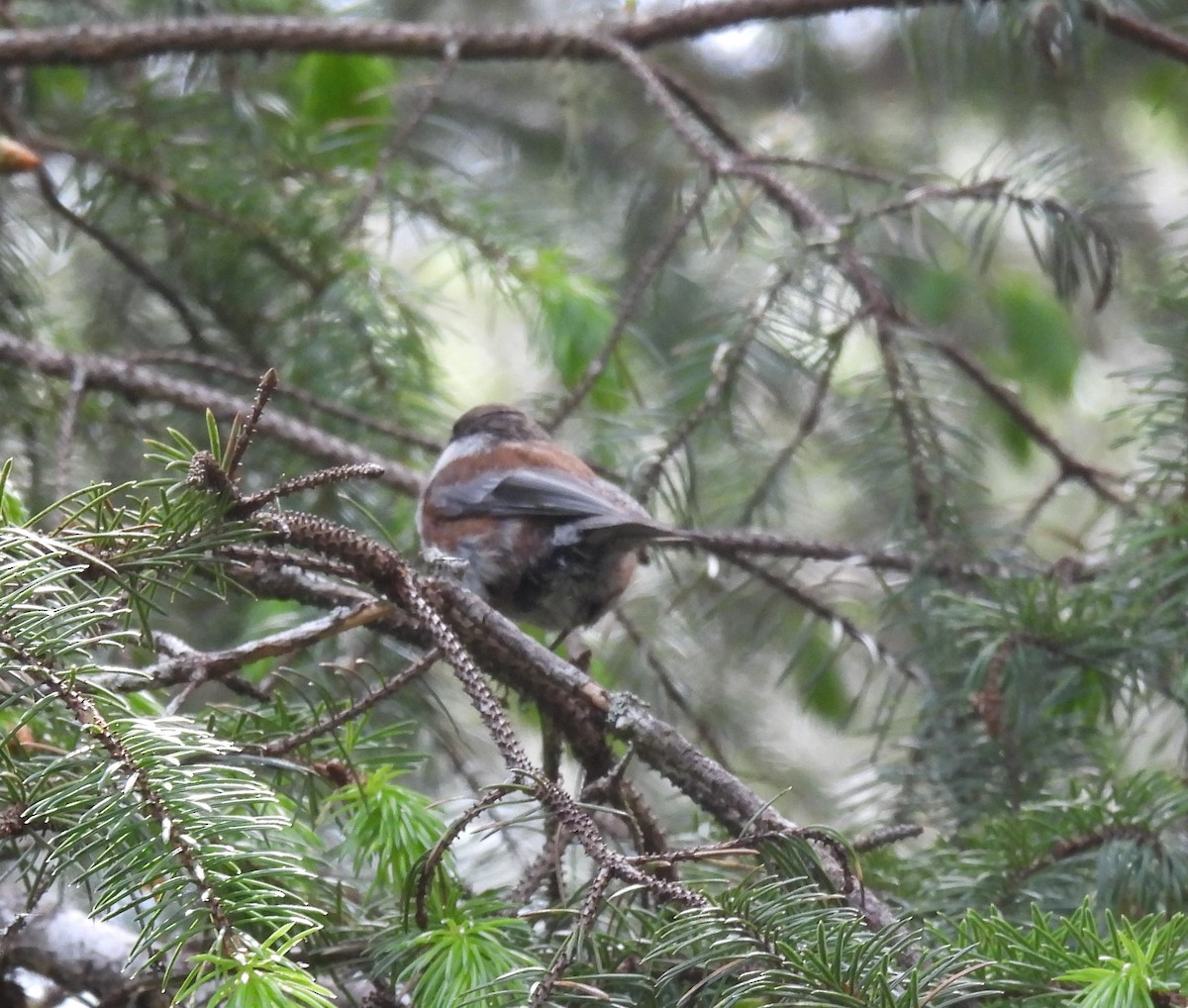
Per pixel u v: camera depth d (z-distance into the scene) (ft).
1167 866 20.56
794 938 15.01
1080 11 31.24
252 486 34.35
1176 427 27.71
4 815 15.74
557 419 32.94
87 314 40.96
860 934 15.65
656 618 36.06
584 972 15.81
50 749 17.70
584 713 21.20
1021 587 26.32
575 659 31.27
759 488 33.01
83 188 36.01
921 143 47.39
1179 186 50.62
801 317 32.07
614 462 34.86
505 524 32.09
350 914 19.12
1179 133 50.16
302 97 41.70
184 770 14.51
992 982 14.47
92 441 35.32
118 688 18.44
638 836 18.40
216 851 13.94
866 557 31.24
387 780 19.63
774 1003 14.47
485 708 16.97
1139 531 26.00
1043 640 25.46
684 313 43.42
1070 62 31.96
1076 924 15.35
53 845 14.24
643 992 16.53
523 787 15.89
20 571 14.74
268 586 21.90
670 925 15.07
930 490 31.40
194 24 35.68
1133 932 14.60
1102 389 49.83
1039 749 25.98
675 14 36.68
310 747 19.89
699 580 35.40
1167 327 29.99
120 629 18.60
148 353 33.88
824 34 46.42
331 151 37.91
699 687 36.17
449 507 32.71
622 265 44.70
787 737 37.86
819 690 37.09
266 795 14.46
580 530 29.84
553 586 32.27
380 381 35.65
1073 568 30.17
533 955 17.03
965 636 27.35
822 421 39.37
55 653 14.74
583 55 36.37
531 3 51.34
